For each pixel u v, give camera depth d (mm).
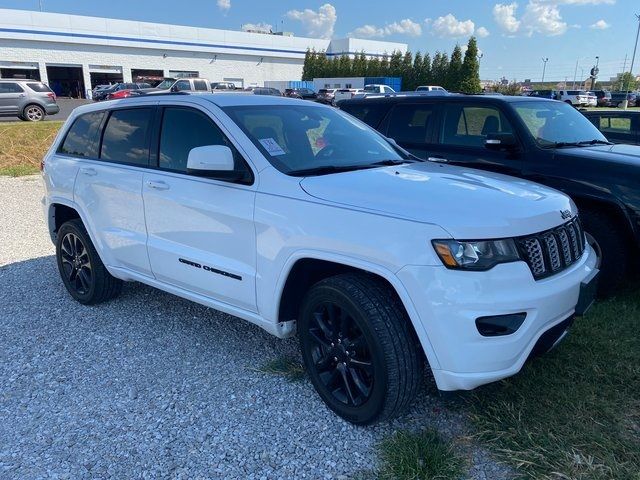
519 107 5703
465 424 3008
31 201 9898
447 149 5957
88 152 4621
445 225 2619
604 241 4664
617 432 2881
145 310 4691
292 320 3375
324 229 2916
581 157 4980
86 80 53781
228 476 2666
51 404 3293
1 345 4066
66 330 4312
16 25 48969
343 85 58625
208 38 60406
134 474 2688
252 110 3781
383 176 3289
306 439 2934
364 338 2848
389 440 2861
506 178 3543
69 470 2715
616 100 48750
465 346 2576
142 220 4012
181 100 3924
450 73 58219
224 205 3400
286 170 3309
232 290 3463
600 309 4512
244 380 3533
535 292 2682
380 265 2725
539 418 2992
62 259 4918
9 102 22141
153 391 3420
